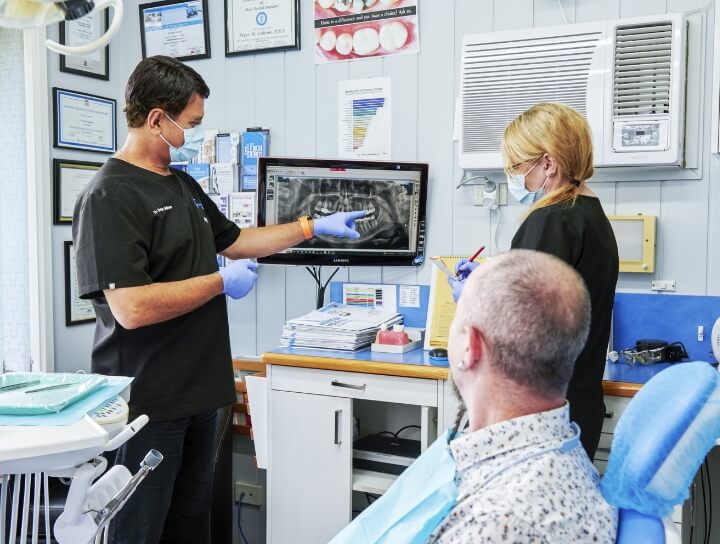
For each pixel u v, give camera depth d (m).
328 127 2.96
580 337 0.89
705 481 2.38
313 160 2.72
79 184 3.11
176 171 2.23
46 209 2.96
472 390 0.93
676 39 2.27
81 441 1.17
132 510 1.94
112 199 1.87
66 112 3.05
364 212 2.56
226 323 2.14
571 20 2.53
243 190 3.10
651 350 2.33
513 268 0.90
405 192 2.76
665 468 0.83
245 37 3.07
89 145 3.16
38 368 2.94
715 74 2.31
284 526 2.50
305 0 2.97
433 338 2.57
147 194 1.96
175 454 2.00
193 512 2.19
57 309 3.03
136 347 1.96
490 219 2.70
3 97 2.96
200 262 2.09
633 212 2.47
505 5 2.62
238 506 3.05
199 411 2.02
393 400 2.31
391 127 2.85
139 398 1.94
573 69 2.39
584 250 1.73
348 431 2.39
